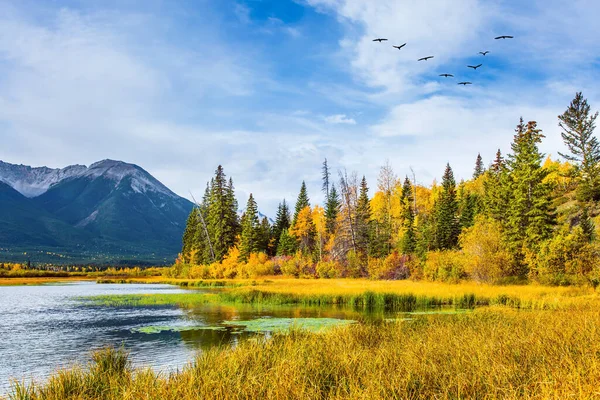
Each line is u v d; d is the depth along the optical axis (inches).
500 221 1991.9
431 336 498.0
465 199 2866.6
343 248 2568.9
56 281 3265.3
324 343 472.7
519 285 1529.3
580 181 2100.1
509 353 360.8
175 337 709.3
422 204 2925.7
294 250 3134.8
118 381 347.6
